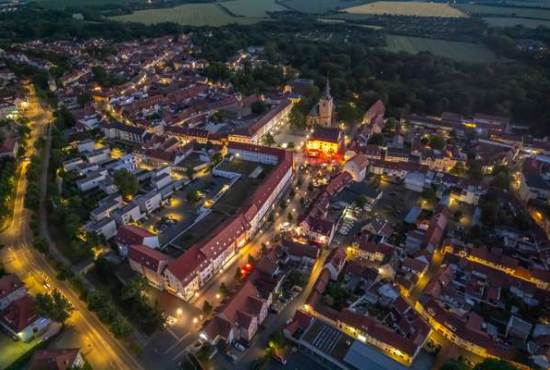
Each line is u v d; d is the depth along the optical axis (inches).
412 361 4849.9
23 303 5305.1
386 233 7096.5
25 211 7800.2
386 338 4960.6
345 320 5251.0
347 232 7322.8
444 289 5782.5
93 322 5452.8
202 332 4997.5
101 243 6825.8
